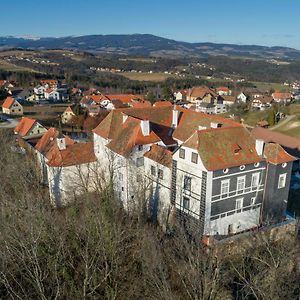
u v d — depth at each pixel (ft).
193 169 153.99
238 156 155.94
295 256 134.72
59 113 485.97
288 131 399.44
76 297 103.35
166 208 173.99
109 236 115.85
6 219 127.24
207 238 144.36
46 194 192.85
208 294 103.09
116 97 529.45
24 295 102.94
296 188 233.55
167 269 118.11
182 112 208.13
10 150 234.38
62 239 112.16
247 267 131.64
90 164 198.59
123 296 108.78
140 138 180.75
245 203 163.12
